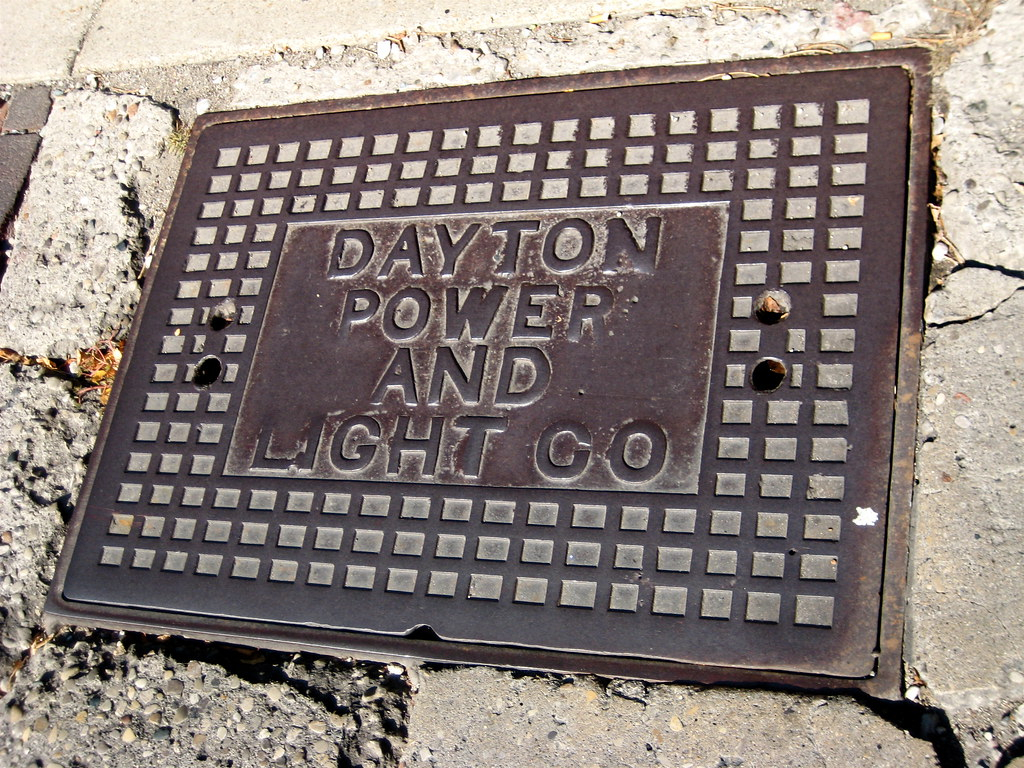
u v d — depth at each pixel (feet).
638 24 3.09
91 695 2.81
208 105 3.36
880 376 2.63
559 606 2.64
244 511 2.87
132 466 2.98
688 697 2.54
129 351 3.09
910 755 2.43
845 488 2.58
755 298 2.74
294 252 3.08
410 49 3.25
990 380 2.62
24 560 2.98
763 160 2.84
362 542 2.78
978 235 2.72
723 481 2.64
